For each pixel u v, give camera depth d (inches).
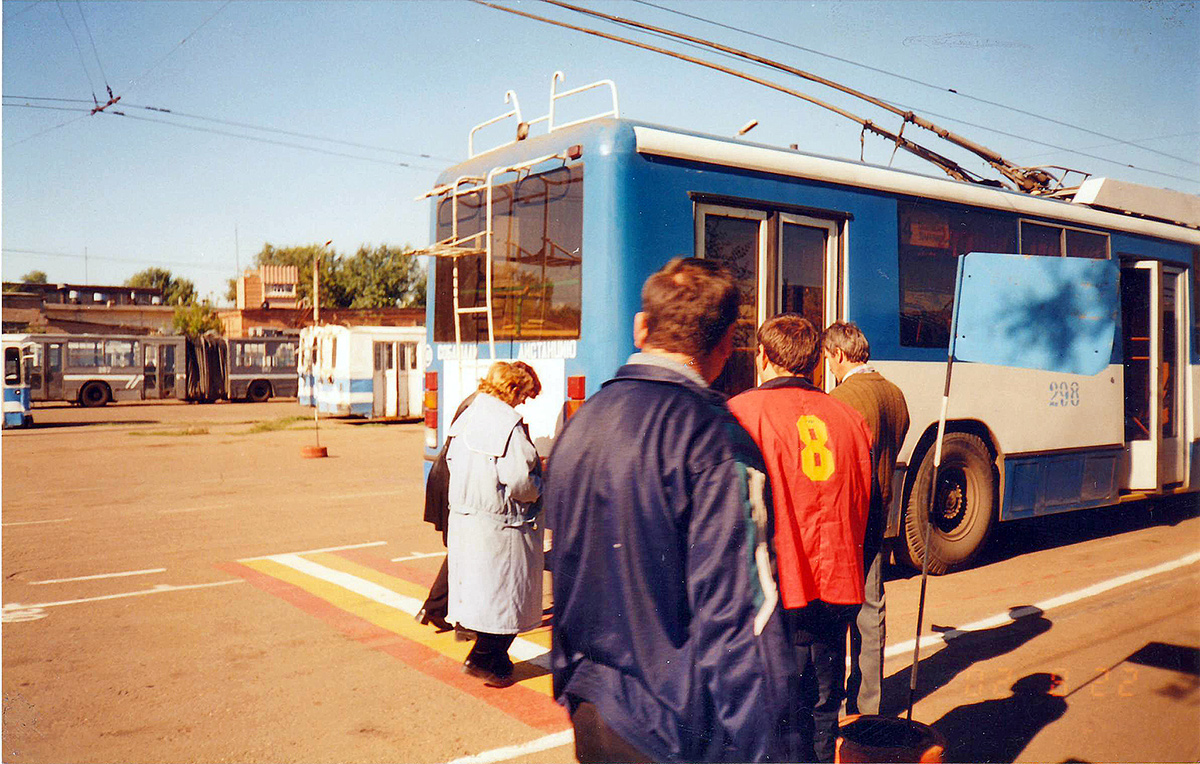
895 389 167.0
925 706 180.7
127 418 1179.9
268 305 2393.0
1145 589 273.9
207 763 156.1
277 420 1091.3
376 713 179.3
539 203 259.8
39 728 170.6
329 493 500.1
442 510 225.9
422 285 2819.9
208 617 248.2
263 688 193.2
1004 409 313.7
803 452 115.0
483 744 164.9
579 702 77.0
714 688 73.0
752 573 74.5
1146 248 381.1
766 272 258.5
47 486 528.7
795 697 74.9
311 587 282.7
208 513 429.7
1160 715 173.8
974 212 315.6
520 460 189.3
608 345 231.9
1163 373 375.9
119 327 2069.4
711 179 249.0
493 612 190.7
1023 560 320.8
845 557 116.4
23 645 222.2
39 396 1450.5
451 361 302.0
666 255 238.7
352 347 1071.6
